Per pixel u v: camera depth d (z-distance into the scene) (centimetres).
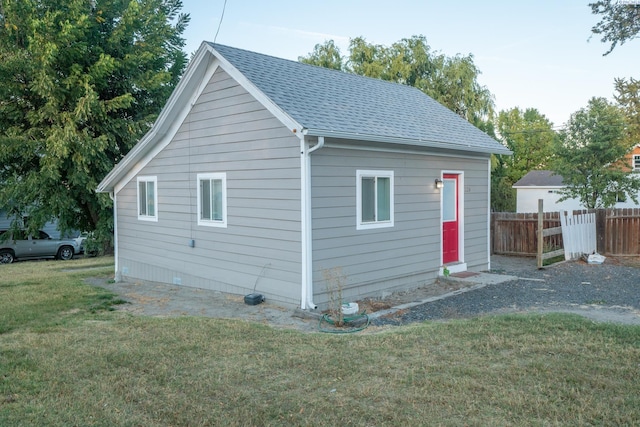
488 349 548
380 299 895
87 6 1750
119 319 763
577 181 2173
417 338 600
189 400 437
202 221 1006
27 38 1633
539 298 859
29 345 612
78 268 1596
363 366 509
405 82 2841
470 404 409
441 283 1035
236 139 907
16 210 1817
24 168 1806
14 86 1609
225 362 536
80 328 703
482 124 2844
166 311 845
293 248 803
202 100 984
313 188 787
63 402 437
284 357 547
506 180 3603
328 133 762
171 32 1938
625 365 486
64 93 1631
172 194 1090
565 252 1265
